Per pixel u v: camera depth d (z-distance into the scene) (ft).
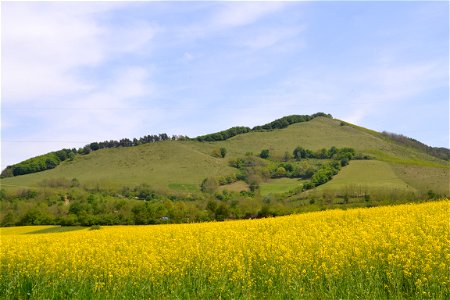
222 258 57.67
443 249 50.83
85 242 79.71
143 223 170.19
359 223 75.56
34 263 64.03
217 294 48.60
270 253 57.77
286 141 452.35
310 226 78.18
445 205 87.66
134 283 52.42
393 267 45.42
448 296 40.42
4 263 66.44
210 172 362.12
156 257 59.52
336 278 47.11
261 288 49.62
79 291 51.55
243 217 167.22
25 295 53.06
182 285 51.31
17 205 213.25
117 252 66.74
